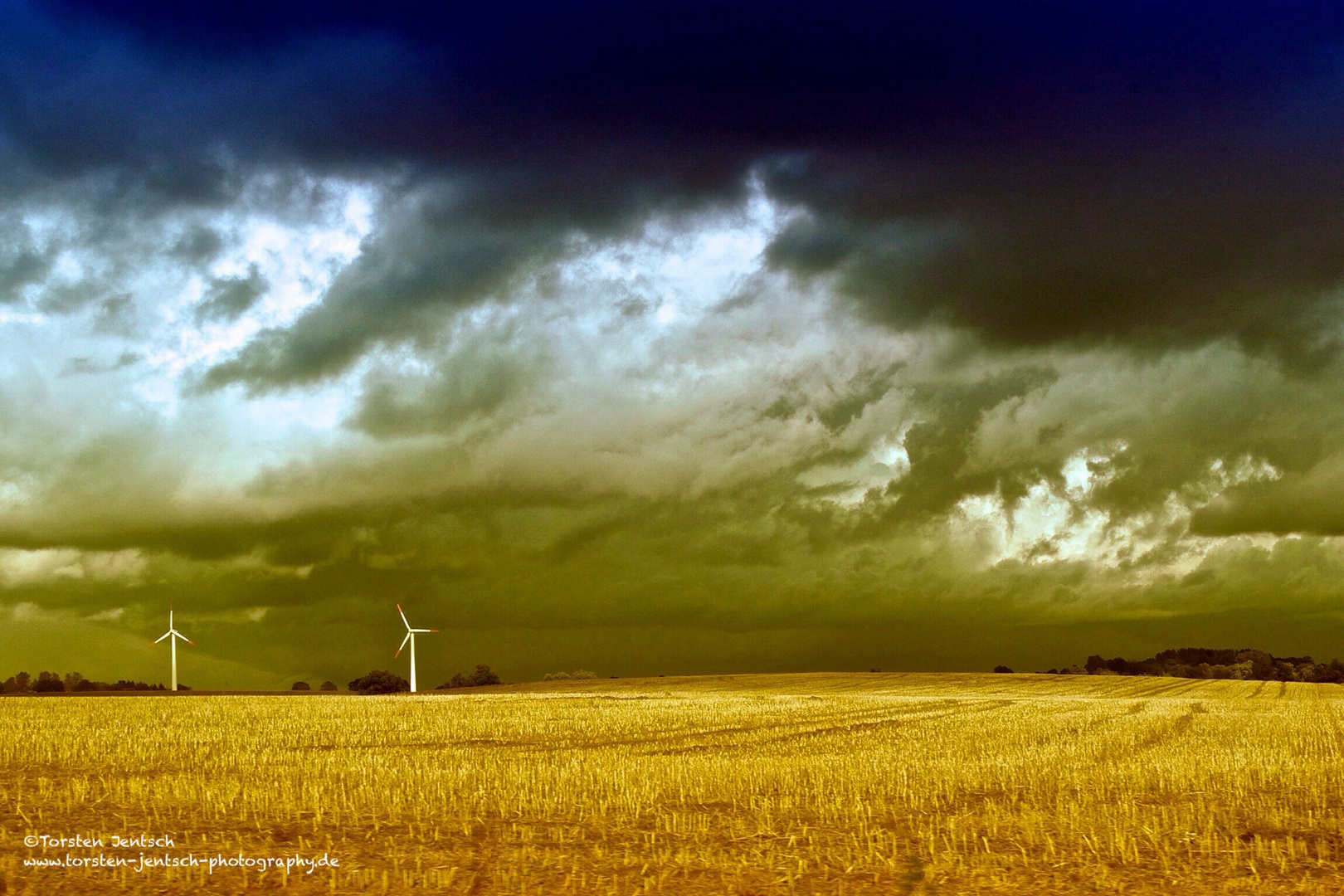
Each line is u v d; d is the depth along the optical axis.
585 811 26.03
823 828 24.31
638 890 18.03
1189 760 38.28
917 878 19.34
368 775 32.62
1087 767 36.22
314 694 119.19
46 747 42.91
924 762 37.72
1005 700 100.62
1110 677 169.75
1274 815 25.75
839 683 158.00
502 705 84.56
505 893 17.81
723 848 21.88
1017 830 23.95
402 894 17.66
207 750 42.84
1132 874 19.62
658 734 55.25
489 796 28.02
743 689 147.25
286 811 25.38
